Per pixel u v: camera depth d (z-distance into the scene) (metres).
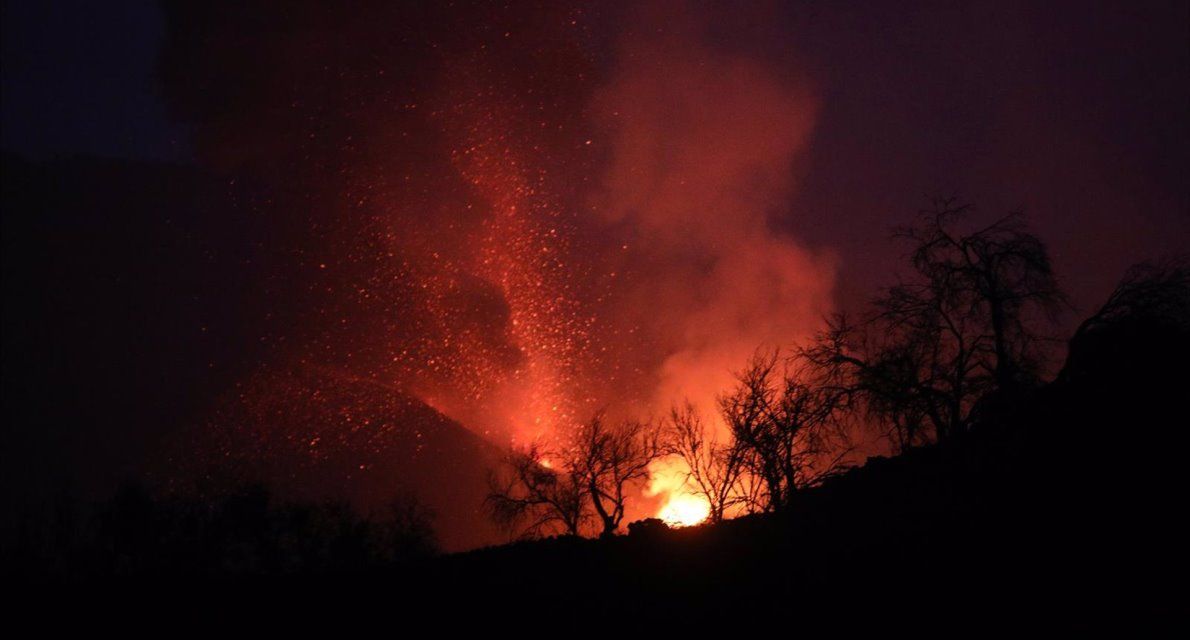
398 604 16.91
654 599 15.70
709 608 14.97
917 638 12.68
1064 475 17.66
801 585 15.34
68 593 18.89
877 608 13.91
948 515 17.38
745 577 16.19
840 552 16.61
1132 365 18.94
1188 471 16.69
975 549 15.59
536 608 15.98
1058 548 15.00
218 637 15.70
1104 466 17.48
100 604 17.89
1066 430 18.80
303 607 17.12
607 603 15.79
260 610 17.08
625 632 14.44
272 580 19.55
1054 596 13.30
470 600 16.73
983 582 14.22
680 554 18.11
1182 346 19.00
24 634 16.28
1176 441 17.53
